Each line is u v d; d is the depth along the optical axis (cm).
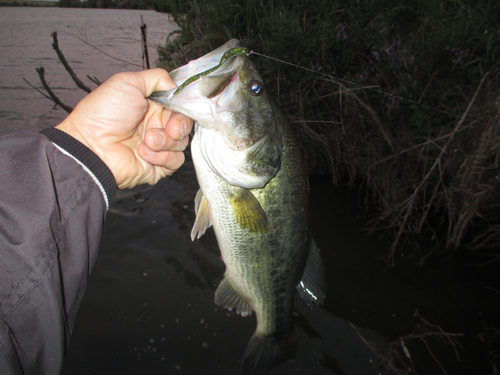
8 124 165
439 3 103
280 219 45
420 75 96
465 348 62
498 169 77
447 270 78
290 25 107
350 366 59
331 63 106
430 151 91
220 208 44
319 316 67
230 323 66
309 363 59
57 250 27
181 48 152
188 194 106
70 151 29
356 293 72
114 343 61
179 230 89
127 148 39
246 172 41
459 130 77
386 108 99
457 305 70
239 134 40
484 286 74
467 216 79
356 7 113
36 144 28
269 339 54
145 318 65
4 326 24
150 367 58
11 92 209
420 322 67
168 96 37
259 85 41
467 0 95
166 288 72
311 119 107
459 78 90
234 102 39
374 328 65
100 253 80
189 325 65
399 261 81
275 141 43
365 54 111
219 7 123
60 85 223
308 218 49
